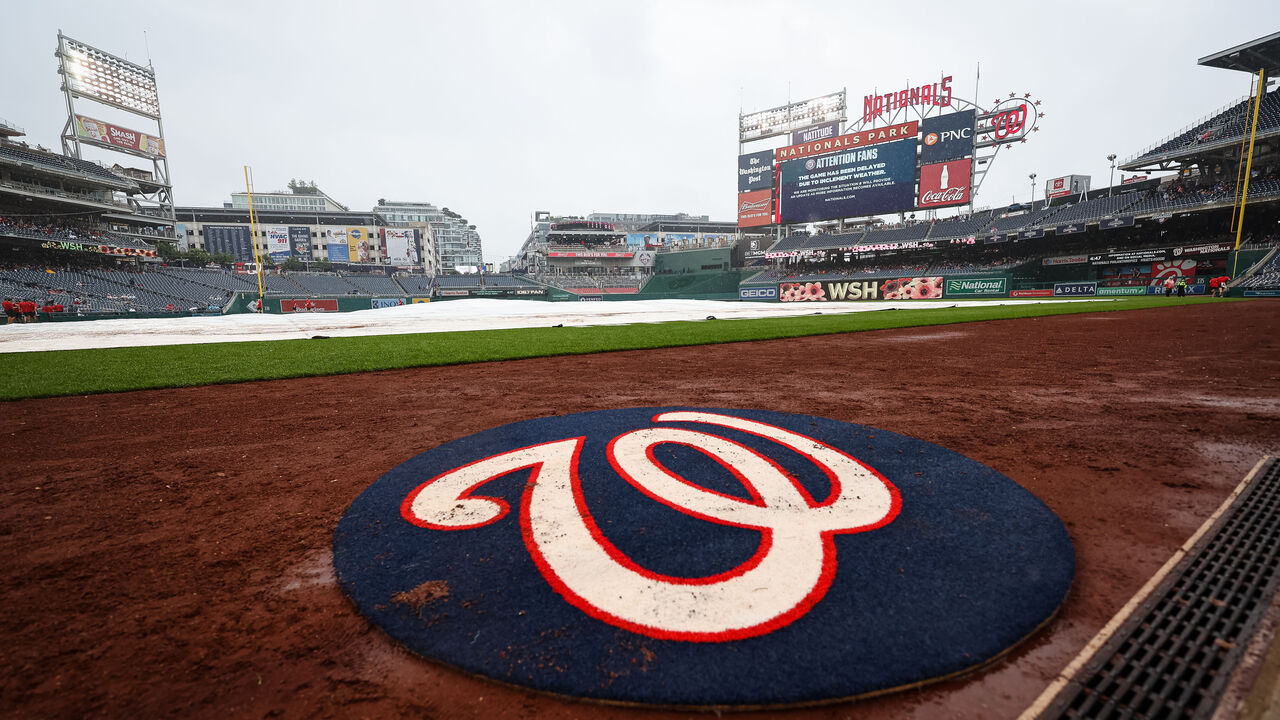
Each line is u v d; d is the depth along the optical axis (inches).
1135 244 1507.1
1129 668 54.2
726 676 53.2
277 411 178.9
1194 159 1382.9
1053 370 242.2
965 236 1716.3
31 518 94.6
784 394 193.6
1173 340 355.3
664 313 911.0
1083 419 151.0
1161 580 68.4
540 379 236.7
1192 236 1406.3
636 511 89.7
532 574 71.1
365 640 60.2
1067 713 49.2
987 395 187.5
